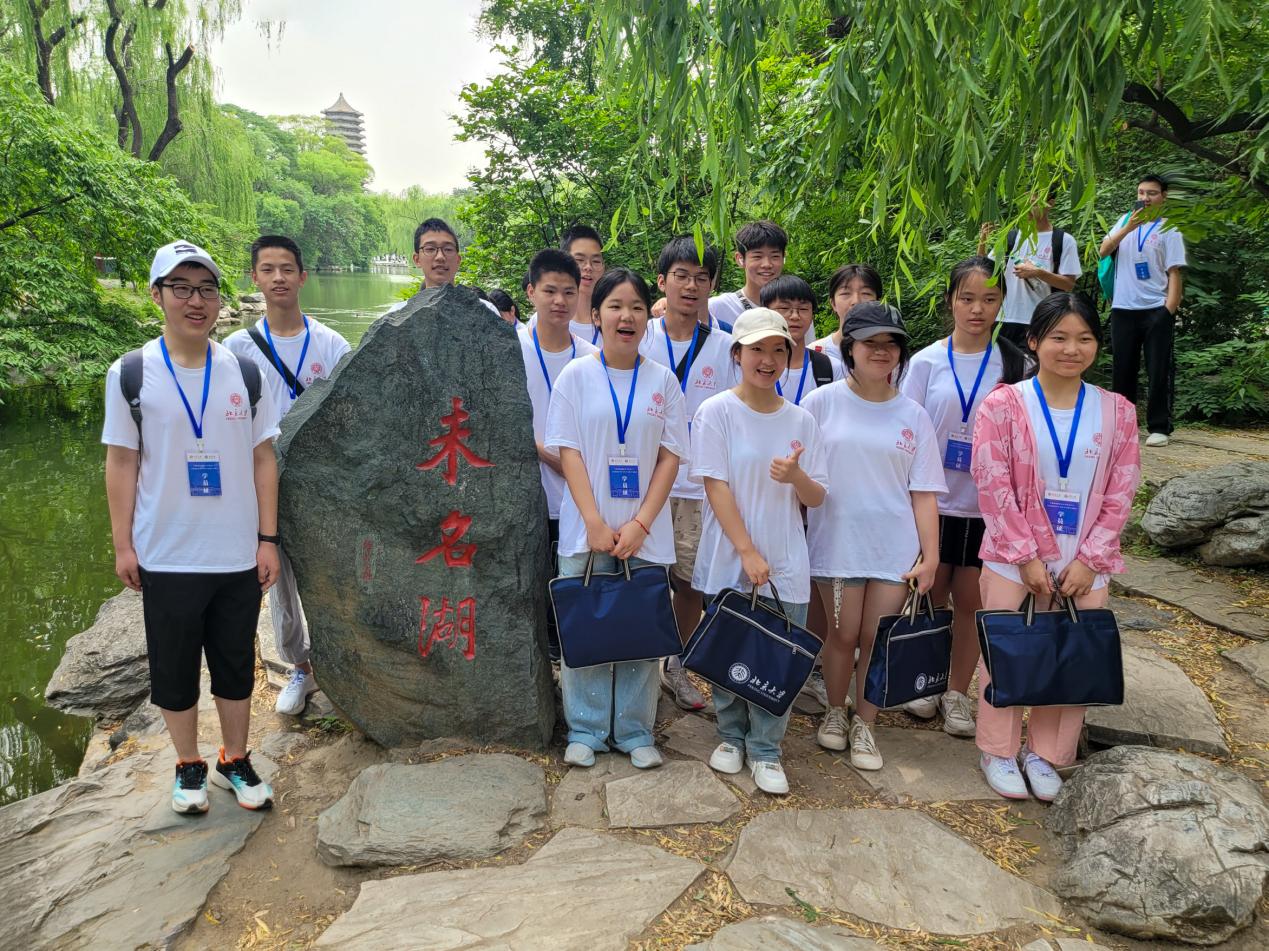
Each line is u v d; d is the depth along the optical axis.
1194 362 6.70
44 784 3.56
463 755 2.86
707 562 2.89
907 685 2.74
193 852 2.50
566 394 2.85
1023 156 2.32
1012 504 2.64
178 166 17.42
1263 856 2.18
